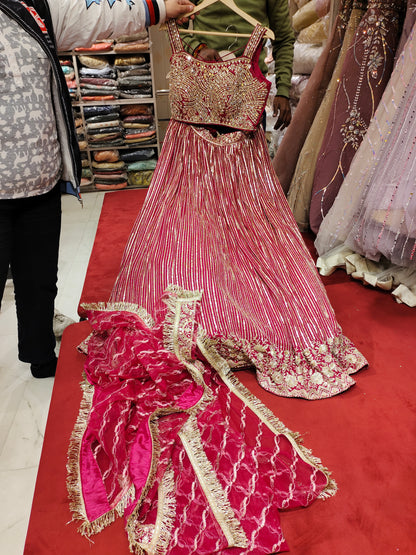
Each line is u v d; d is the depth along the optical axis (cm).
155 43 493
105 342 189
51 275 189
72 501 137
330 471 146
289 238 221
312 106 322
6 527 147
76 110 477
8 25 148
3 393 202
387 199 228
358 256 266
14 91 151
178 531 125
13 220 174
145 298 198
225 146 226
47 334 199
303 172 316
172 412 159
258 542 122
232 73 212
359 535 127
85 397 171
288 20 235
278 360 184
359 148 258
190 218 220
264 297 198
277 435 154
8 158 155
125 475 140
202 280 198
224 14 214
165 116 530
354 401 174
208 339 181
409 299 236
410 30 239
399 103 233
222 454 145
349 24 284
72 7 165
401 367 193
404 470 146
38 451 174
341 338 194
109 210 416
